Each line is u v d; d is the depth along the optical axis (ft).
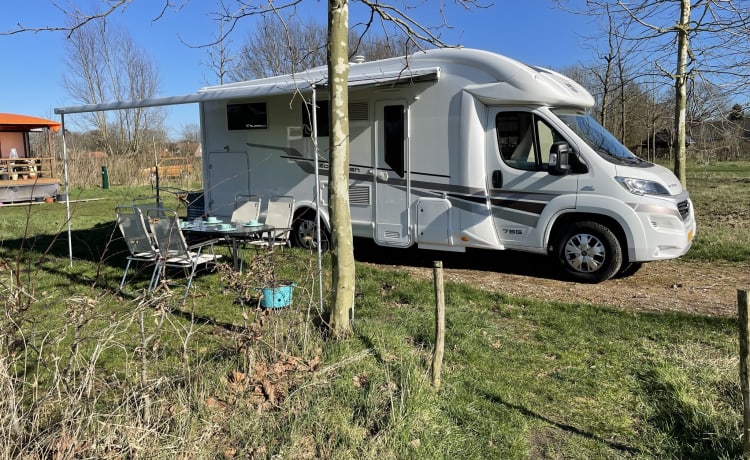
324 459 9.12
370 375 11.82
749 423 9.21
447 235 22.94
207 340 14.71
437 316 11.60
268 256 14.84
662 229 20.06
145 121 93.40
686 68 24.90
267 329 12.76
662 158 72.38
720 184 58.80
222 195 28.99
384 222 24.39
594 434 10.55
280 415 10.15
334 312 13.73
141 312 10.88
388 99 23.56
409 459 9.34
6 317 9.57
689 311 17.53
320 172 25.68
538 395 12.02
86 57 87.04
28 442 8.56
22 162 62.54
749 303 9.10
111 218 42.16
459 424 10.69
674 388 11.95
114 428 8.72
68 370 9.77
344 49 13.02
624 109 42.60
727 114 25.20
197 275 22.03
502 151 22.03
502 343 14.93
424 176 23.20
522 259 25.91
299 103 25.91
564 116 21.65
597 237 21.02
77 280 21.25
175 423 9.49
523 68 21.20
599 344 14.84
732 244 26.76
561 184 21.04
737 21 22.49
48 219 41.45
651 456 9.84
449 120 22.41
